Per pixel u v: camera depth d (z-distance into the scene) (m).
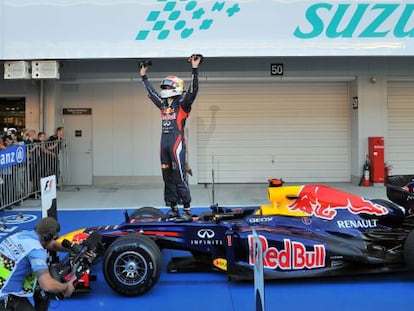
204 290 4.76
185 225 5.01
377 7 9.30
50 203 4.81
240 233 4.88
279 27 9.35
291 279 5.03
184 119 6.04
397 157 12.79
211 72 12.23
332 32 9.34
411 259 4.65
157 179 12.88
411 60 12.37
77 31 9.39
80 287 4.57
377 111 12.45
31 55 9.40
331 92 12.92
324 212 5.10
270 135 12.89
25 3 9.35
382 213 5.05
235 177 12.92
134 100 12.79
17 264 2.79
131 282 4.53
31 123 12.44
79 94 12.78
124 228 5.05
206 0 9.33
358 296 4.53
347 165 12.99
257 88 12.84
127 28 9.38
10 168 9.27
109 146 12.87
